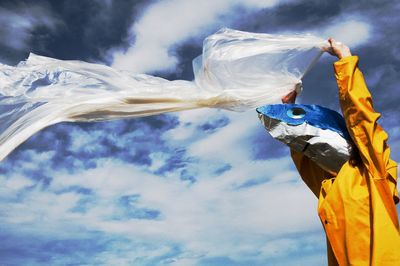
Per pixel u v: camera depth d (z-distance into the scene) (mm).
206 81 3258
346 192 2883
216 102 3240
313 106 3186
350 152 3025
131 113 3131
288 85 3350
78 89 3053
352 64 3031
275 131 3127
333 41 3268
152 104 3148
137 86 3137
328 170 3098
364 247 2777
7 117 2938
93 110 3051
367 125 2896
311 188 3375
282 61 3355
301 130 3080
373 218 2789
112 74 3148
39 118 2955
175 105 3189
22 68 3055
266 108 3152
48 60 3125
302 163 3369
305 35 3391
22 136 2900
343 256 2828
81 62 3158
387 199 2834
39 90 3021
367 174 2920
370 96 2963
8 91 2982
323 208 2936
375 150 2863
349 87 2975
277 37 3408
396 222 2818
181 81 3238
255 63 3340
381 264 2705
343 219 2852
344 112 2998
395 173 2984
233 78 3299
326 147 3045
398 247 2730
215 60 3316
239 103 3287
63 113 2980
